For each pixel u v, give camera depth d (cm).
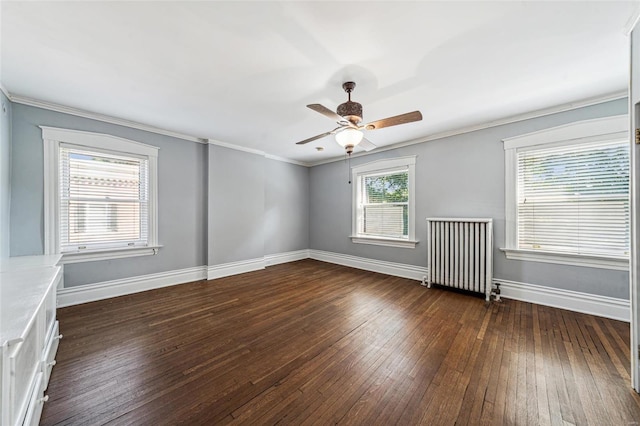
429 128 346
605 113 251
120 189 327
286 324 244
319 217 560
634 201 150
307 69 204
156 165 353
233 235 436
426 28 159
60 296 283
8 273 171
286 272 450
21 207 259
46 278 158
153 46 176
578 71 208
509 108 280
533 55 187
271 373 170
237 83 227
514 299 306
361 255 479
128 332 227
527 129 296
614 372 168
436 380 162
